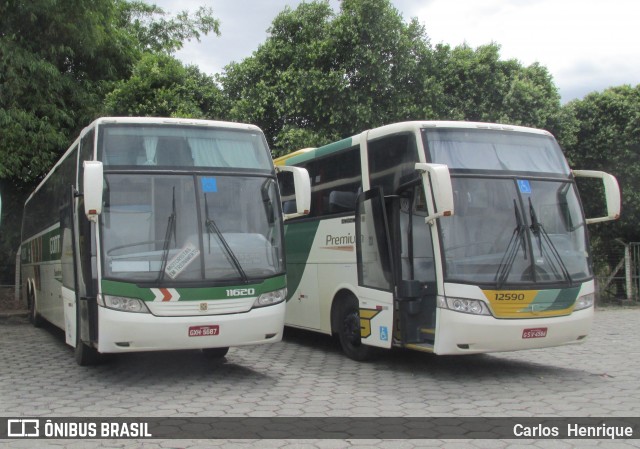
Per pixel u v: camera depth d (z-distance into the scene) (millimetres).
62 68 18422
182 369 9438
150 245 8016
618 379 8594
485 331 7996
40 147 16703
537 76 19672
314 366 9727
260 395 7617
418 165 8305
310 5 18062
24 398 7457
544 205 8719
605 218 9102
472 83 18297
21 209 20656
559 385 8188
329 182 10914
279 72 17562
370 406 7027
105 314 7781
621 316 16828
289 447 5543
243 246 8414
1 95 15547
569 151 20188
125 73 19625
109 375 8938
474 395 7594
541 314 8242
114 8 18891
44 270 13031
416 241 8883
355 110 16547
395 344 8961
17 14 15945
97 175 7578
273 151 17516
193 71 18562
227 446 5574
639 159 19828
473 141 8836
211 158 8719
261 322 8305
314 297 11211
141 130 8555
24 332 14383
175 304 7875
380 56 16922
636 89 20297
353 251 10078
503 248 8312
